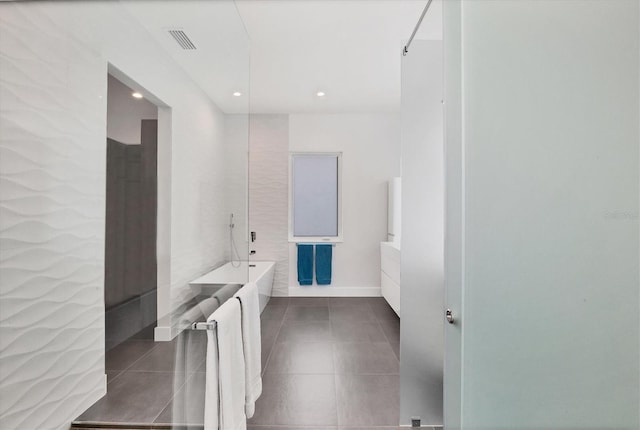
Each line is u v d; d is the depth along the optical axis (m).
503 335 0.79
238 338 1.47
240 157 1.89
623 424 0.68
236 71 1.87
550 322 0.74
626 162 0.66
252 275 3.59
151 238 1.71
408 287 1.69
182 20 1.69
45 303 1.45
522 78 0.75
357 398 1.95
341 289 4.44
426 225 1.69
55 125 1.48
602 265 0.68
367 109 4.23
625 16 0.65
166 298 1.66
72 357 1.50
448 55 0.94
